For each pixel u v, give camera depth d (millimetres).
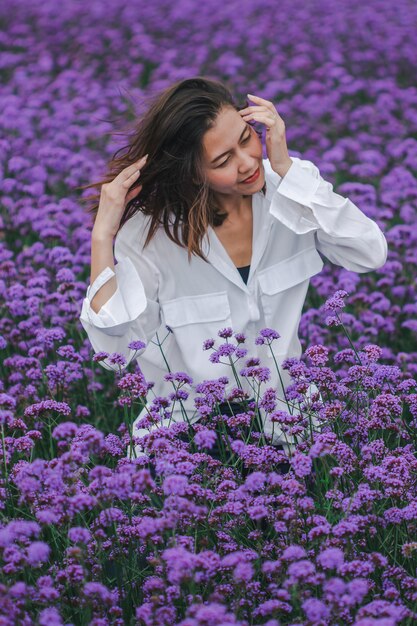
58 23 14508
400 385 3725
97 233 3389
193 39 13289
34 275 5828
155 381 3877
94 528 3156
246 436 3762
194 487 2998
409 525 3143
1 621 2521
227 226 3611
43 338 4477
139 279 3445
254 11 14898
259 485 2865
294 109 10211
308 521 3133
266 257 3670
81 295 5863
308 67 11555
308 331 5172
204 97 3322
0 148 8352
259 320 3760
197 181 3420
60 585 2918
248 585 2834
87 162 8008
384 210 6668
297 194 3486
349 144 8641
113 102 10219
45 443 4219
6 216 7242
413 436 3736
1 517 3303
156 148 3410
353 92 10414
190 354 3723
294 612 2820
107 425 4559
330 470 3143
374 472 3053
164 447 3035
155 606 2686
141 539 3045
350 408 3781
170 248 3604
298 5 15000
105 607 2830
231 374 3768
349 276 5613
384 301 5426
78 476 3244
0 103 9891
